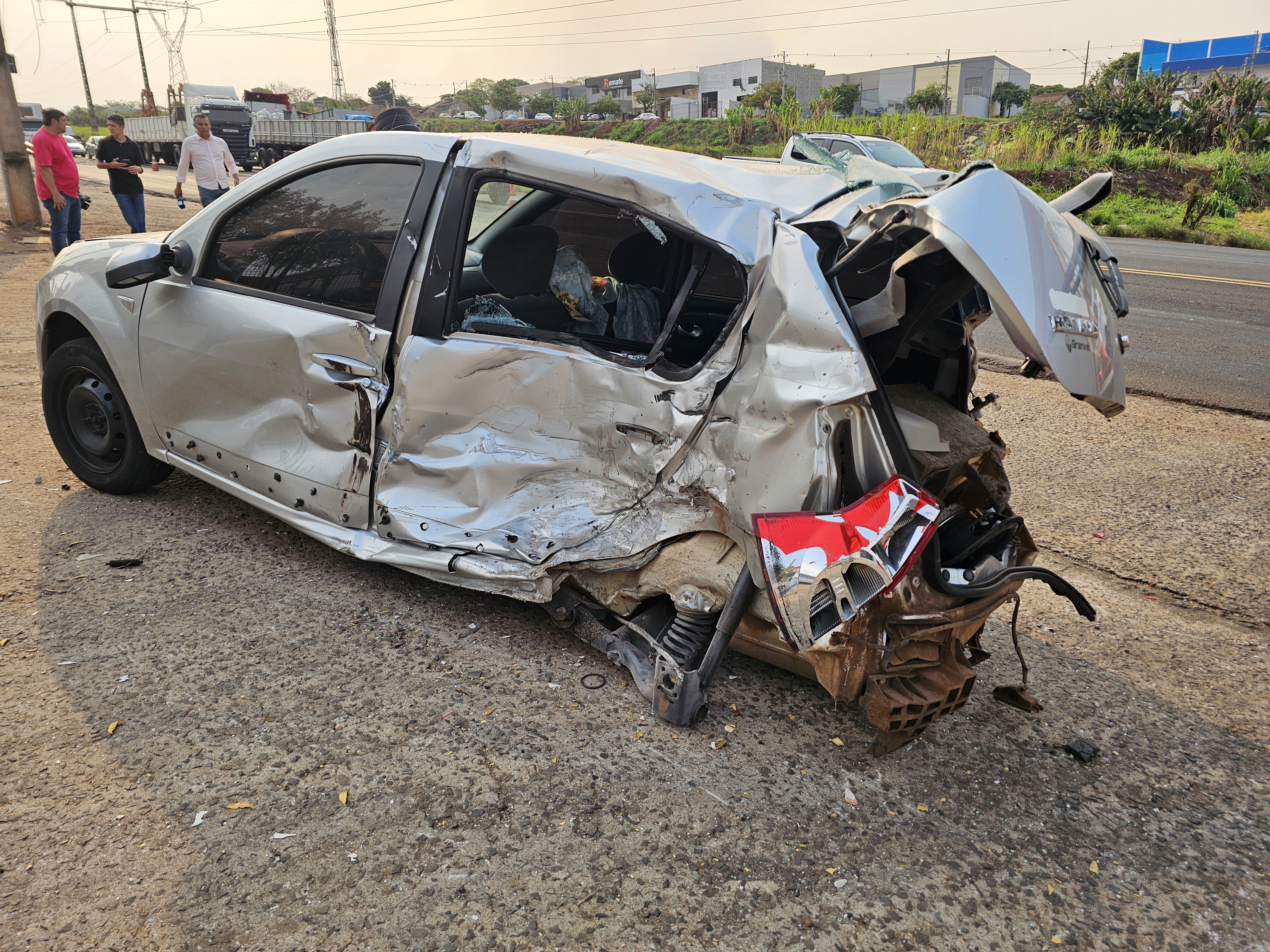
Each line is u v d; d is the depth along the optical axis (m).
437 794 2.21
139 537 3.51
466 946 1.79
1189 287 12.29
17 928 1.75
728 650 2.71
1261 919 2.06
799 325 2.20
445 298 2.82
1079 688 2.98
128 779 2.19
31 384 5.48
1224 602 3.63
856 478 2.16
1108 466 5.18
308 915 1.83
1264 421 6.14
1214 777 2.56
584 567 2.68
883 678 2.24
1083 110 39.03
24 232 12.48
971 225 1.93
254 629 2.90
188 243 3.43
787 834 2.18
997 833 2.26
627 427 2.57
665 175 2.52
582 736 2.49
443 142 2.89
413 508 2.94
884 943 1.89
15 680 2.54
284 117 35.75
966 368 2.81
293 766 2.28
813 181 2.67
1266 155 33.41
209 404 3.40
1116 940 1.96
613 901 1.93
